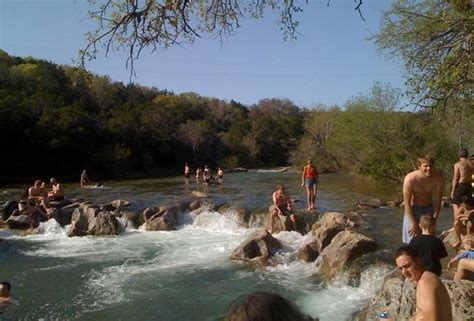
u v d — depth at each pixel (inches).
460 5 445.7
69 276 455.8
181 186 1225.4
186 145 2475.4
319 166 1798.7
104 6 228.1
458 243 374.0
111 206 756.0
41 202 735.7
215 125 3235.7
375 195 908.0
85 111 2058.3
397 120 1129.4
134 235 653.9
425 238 203.8
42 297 394.3
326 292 383.6
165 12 230.8
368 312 237.9
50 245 602.5
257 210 687.1
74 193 1056.2
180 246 577.9
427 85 474.9
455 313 196.7
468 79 443.2
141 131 2174.0
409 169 1075.3
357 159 1352.1
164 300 379.2
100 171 1888.5
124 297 389.7
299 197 876.6
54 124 1765.5
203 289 404.5
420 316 136.6
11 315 353.4
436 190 256.4
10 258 534.6
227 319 62.7
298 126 2967.5
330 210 683.4
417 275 155.9
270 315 60.9
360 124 1173.7
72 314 354.0
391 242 483.5
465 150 376.5
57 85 2127.2
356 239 438.3
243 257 488.7
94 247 586.6
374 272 386.9
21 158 1705.2
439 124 946.7
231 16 255.3
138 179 1646.2
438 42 499.5
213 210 721.6
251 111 3644.2
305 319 64.4
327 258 436.1
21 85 2032.5
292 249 510.9
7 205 749.3
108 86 2432.3
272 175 1817.2
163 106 2773.1
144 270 470.9
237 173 2076.8
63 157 1812.3
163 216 699.4
